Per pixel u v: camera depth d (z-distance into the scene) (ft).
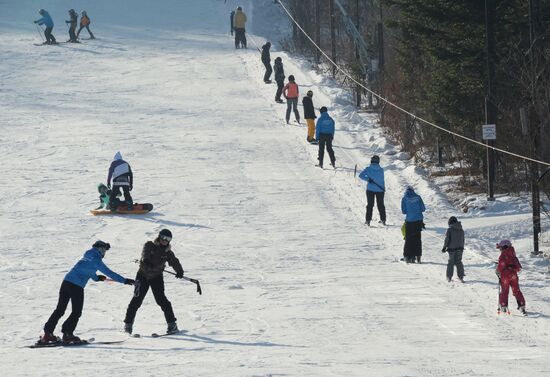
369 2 639.76
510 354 130.41
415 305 170.81
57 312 144.97
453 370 116.06
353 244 231.91
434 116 305.94
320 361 123.54
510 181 290.56
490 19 261.44
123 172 266.57
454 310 166.30
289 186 299.17
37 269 206.49
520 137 279.49
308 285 189.88
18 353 134.51
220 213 266.57
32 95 453.17
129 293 185.78
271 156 341.41
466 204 273.33
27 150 351.87
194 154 343.87
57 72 504.84
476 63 277.23
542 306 168.35
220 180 306.76
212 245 231.09
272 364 120.88
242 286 189.88
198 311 168.35
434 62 293.02
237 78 489.67
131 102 437.99
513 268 162.81
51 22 574.56
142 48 571.28
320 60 561.84
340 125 392.06
